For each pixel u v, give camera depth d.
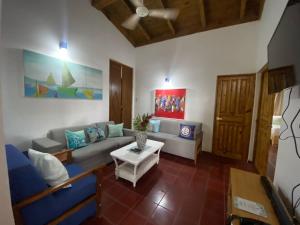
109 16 3.59
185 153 3.16
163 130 3.97
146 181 2.34
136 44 4.52
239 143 3.25
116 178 2.35
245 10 2.93
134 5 3.27
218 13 3.13
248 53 3.04
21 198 1.07
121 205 1.81
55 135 2.53
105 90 3.67
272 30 2.01
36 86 2.37
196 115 3.73
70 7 2.76
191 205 1.84
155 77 4.32
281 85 1.22
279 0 1.78
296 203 1.08
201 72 3.59
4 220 0.76
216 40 3.36
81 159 2.33
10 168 1.05
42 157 1.34
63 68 2.72
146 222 1.58
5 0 2.00
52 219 1.25
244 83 3.12
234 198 1.24
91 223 1.55
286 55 1.12
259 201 1.21
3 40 2.01
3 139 0.72
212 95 3.50
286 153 1.28
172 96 4.04
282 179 1.34
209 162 3.10
